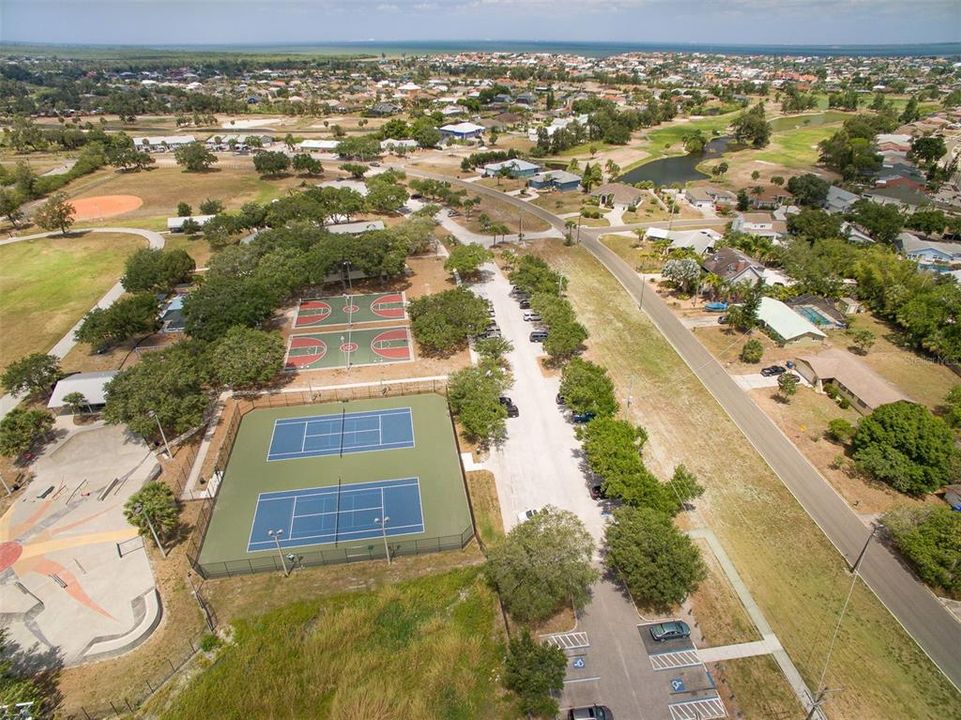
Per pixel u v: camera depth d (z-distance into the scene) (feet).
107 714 152.15
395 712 151.53
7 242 489.26
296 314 362.53
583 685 158.10
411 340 332.60
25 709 142.00
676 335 338.34
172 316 355.56
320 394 285.23
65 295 393.29
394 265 382.01
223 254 379.76
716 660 164.25
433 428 262.67
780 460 240.73
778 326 332.39
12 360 316.60
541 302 327.47
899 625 173.88
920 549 183.52
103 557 198.08
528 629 172.96
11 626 175.01
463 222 531.50
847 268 391.65
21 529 209.77
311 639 170.09
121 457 244.42
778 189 602.03
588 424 230.89
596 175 651.25
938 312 314.96
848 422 251.60
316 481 232.53
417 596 182.80
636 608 179.32
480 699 155.43
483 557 197.98
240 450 249.14
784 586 186.29
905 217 492.13
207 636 170.19
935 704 153.69
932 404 272.31
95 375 280.92
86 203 596.70
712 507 217.15
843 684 158.10
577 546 174.50
